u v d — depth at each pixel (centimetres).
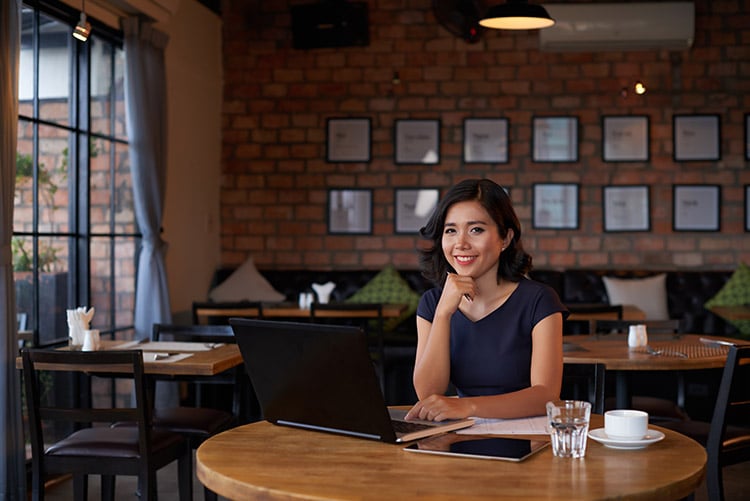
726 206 748
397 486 167
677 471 178
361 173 776
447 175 769
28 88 482
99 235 559
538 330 239
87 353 329
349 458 189
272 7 777
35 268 489
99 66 563
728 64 746
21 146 475
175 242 681
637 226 755
